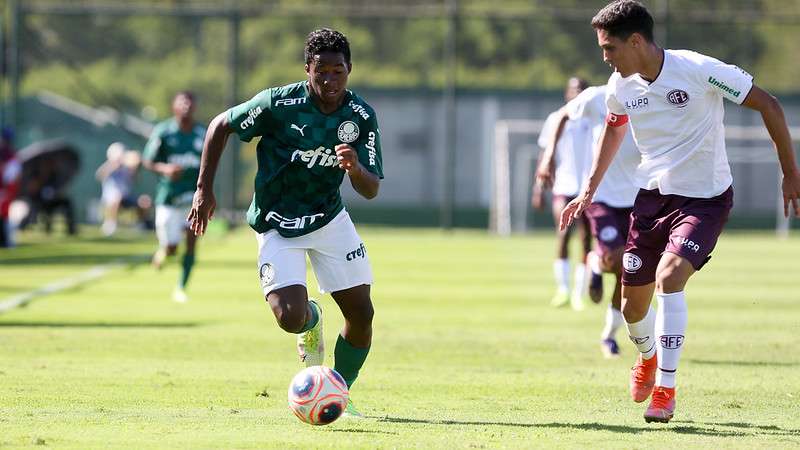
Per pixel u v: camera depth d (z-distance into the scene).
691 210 20.28
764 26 104.88
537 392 23.77
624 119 21.08
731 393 23.75
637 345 21.83
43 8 94.50
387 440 18.36
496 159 102.25
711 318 38.41
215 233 84.50
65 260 60.28
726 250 75.88
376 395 23.19
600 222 30.42
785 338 33.19
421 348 30.64
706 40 102.69
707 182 20.23
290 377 25.31
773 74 105.62
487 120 104.25
